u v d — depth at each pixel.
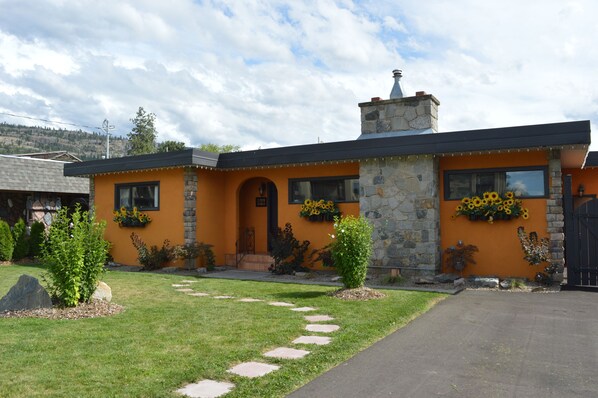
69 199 20.75
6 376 4.35
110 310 7.39
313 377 4.53
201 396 3.98
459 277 10.77
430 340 5.89
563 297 8.86
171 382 4.24
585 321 6.92
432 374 4.64
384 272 11.52
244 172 14.64
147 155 14.12
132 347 5.32
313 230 13.22
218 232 14.76
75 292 7.36
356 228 9.07
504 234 10.89
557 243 10.23
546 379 4.52
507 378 4.54
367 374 4.63
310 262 13.16
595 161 13.16
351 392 4.16
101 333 5.95
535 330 6.40
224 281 11.45
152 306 7.94
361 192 11.91
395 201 11.49
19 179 17.84
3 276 12.25
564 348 5.55
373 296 8.66
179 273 13.27
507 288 9.88
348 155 11.84
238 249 14.80
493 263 10.98
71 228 7.76
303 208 13.20
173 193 14.22
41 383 4.18
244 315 7.12
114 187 15.72
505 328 6.51
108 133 39.47
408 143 11.09
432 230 11.05
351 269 8.97
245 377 4.43
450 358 5.16
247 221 15.27
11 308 7.24
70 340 5.60
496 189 11.02
